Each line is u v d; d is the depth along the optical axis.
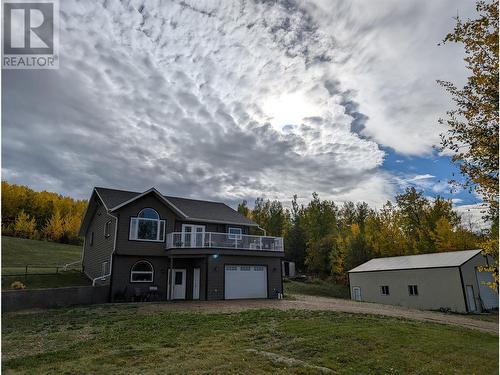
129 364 7.08
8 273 22.69
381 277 28.73
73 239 49.75
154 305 16.53
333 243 46.22
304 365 7.27
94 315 13.52
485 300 24.59
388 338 9.76
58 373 6.53
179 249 20.22
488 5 7.46
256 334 9.97
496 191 7.46
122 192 23.53
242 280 21.25
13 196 53.88
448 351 8.97
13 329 10.98
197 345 8.71
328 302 20.45
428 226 38.50
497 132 7.62
